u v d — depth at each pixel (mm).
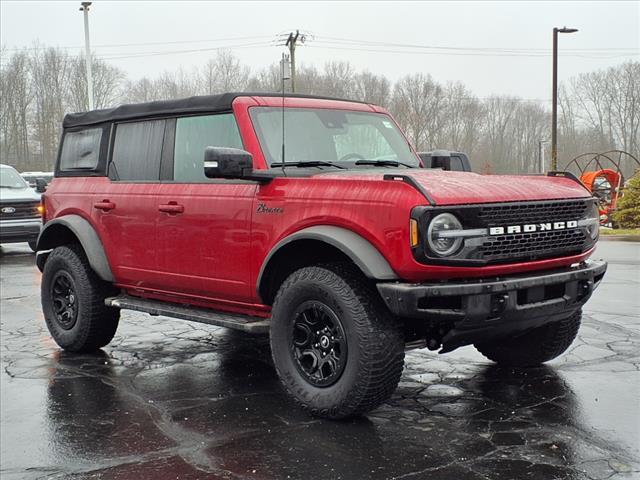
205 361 6109
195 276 5355
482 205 4176
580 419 4430
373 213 4211
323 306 4414
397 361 4250
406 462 3824
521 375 5422
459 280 4211
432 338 4504
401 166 5594
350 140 5641
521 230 4340
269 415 4656
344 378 4312
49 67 58531
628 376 5316
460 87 65000
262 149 5070
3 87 57875
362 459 3881
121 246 5996
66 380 5617
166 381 5523
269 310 5047
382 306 4297
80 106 58500
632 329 6875
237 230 5008
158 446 4184
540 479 3570
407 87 61719
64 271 6457
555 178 5047
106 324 6352
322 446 4082
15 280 11453
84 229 6238
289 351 4641
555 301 4504
